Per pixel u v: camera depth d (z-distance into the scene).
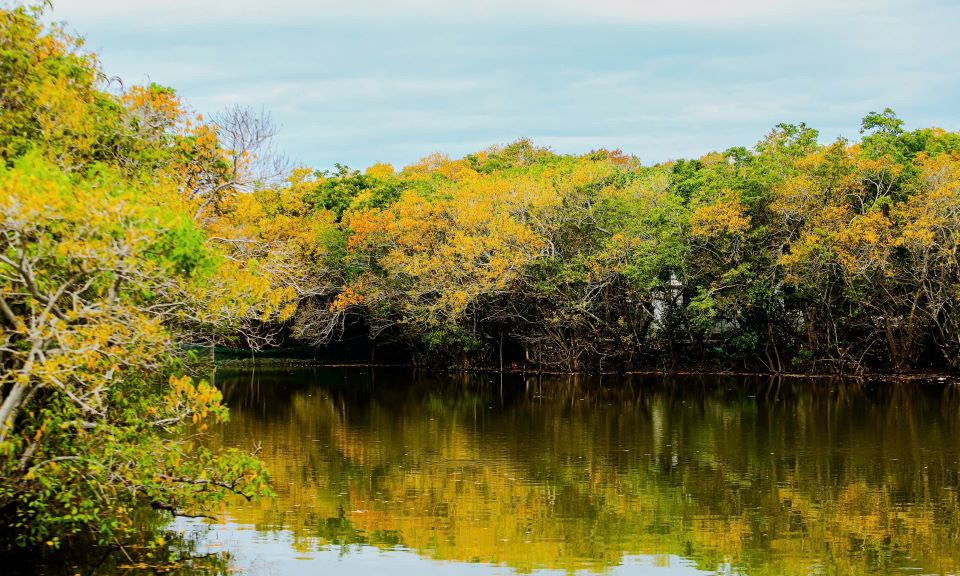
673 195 49.59
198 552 15.80
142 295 14.00
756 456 24.55
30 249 12.02
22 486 13.30
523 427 30.45
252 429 29.91
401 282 50.62
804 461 23.75
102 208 11.87
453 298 46.53
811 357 47.44
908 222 40.94
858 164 43.81
